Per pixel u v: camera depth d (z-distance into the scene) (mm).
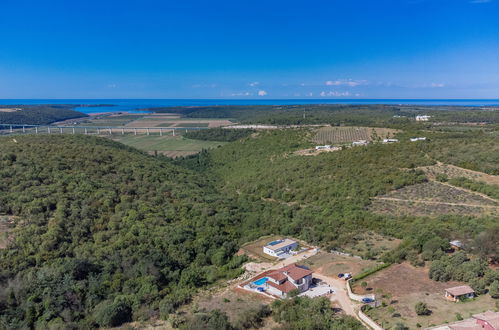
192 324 48562
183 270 71875
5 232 69125
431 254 64125
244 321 48594
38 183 88062
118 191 97625
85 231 75312
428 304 49844
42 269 61406
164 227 83250
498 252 59156
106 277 63750
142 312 55125
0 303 55656
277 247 76438
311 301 51625
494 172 99438
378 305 50656
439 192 95625
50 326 52062
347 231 84375
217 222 93500
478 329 40781
